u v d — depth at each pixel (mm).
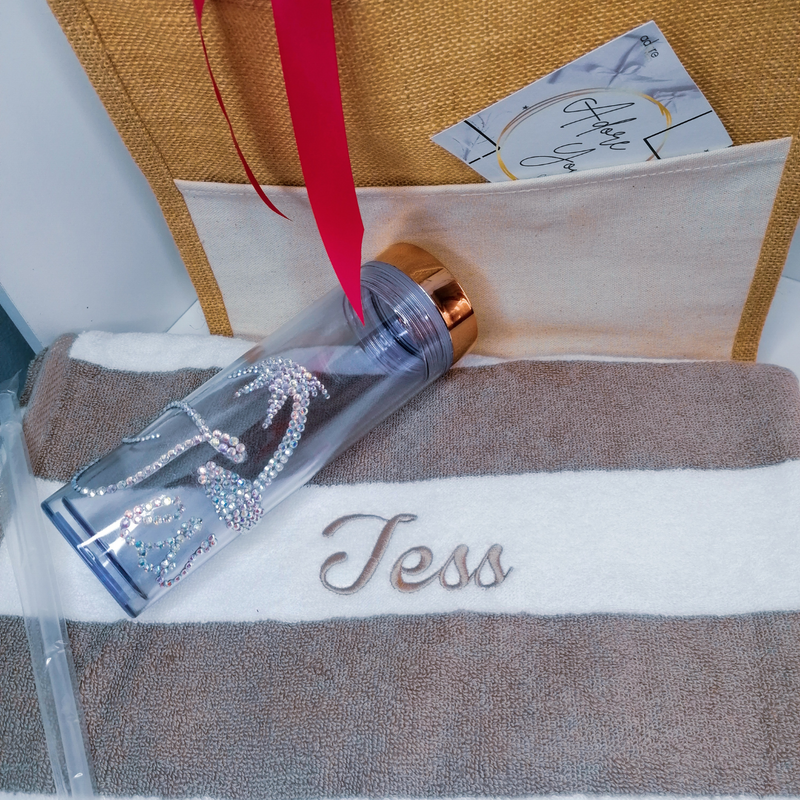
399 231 437
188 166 419
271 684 366
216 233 455
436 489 420
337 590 393
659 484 410
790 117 355
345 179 337
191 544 387
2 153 394
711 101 351
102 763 351
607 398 441
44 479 435
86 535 374
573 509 407
